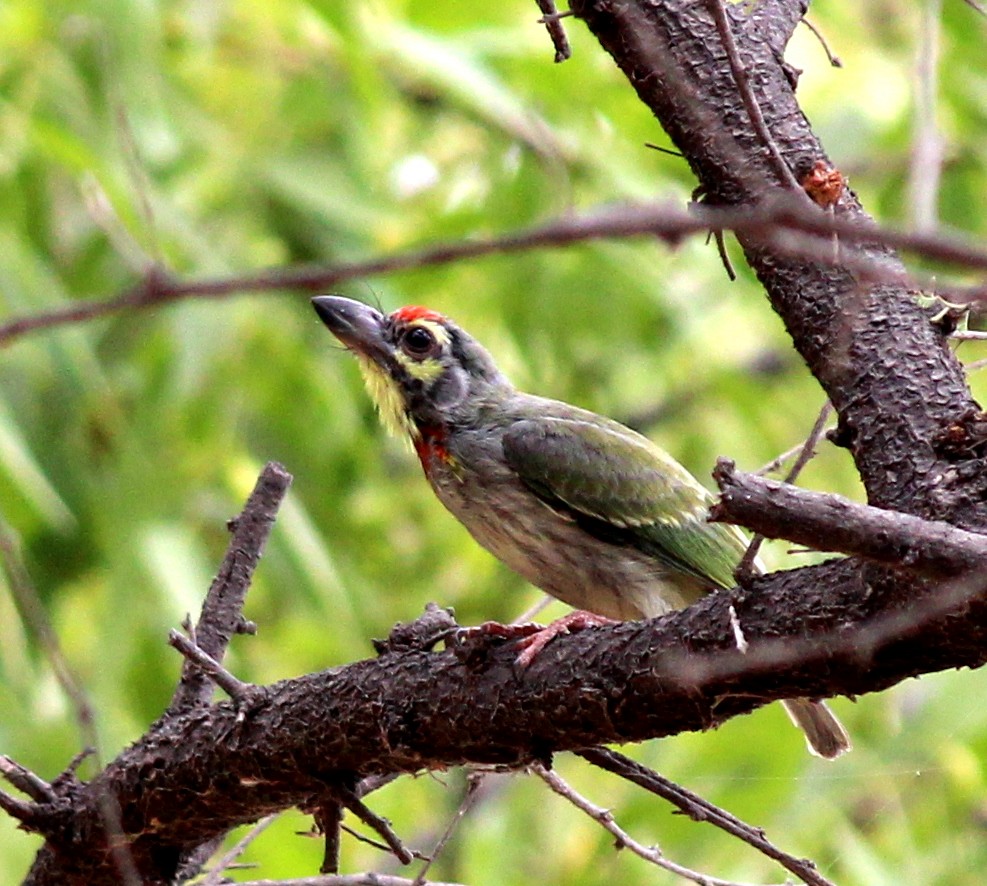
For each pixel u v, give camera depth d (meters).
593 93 13.99
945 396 5.96
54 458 13.85
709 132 6.70
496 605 17.44
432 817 15.27
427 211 15.69
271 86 15.05
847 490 15.97
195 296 3.43
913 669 5.53
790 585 5.67
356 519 17.12
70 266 14.16
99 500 13.76
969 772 11.43
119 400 14.20
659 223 3.28
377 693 6.56
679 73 6.80
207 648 7.47
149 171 12.88
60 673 5.51
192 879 8.30
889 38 14.80
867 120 13.64
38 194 14.07
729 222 3.28
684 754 10.92
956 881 11.41
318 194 14.34
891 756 10.68
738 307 16.73
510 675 6.29
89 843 7.30
